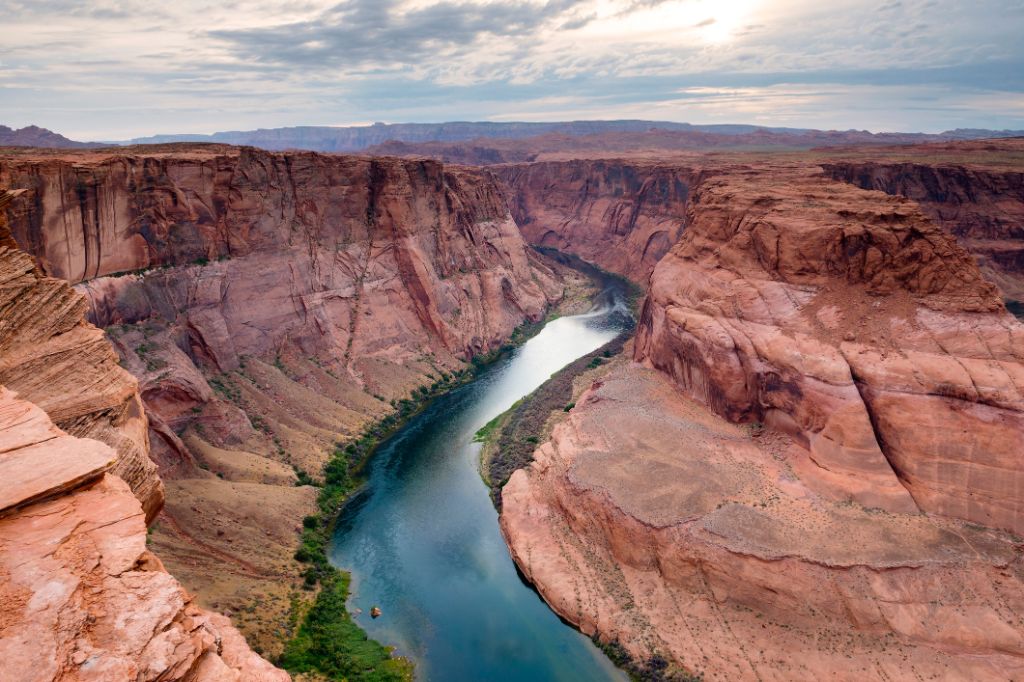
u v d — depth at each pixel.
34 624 13.23
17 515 15.66
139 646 13.68
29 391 21.03
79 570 14.63
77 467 16.80
